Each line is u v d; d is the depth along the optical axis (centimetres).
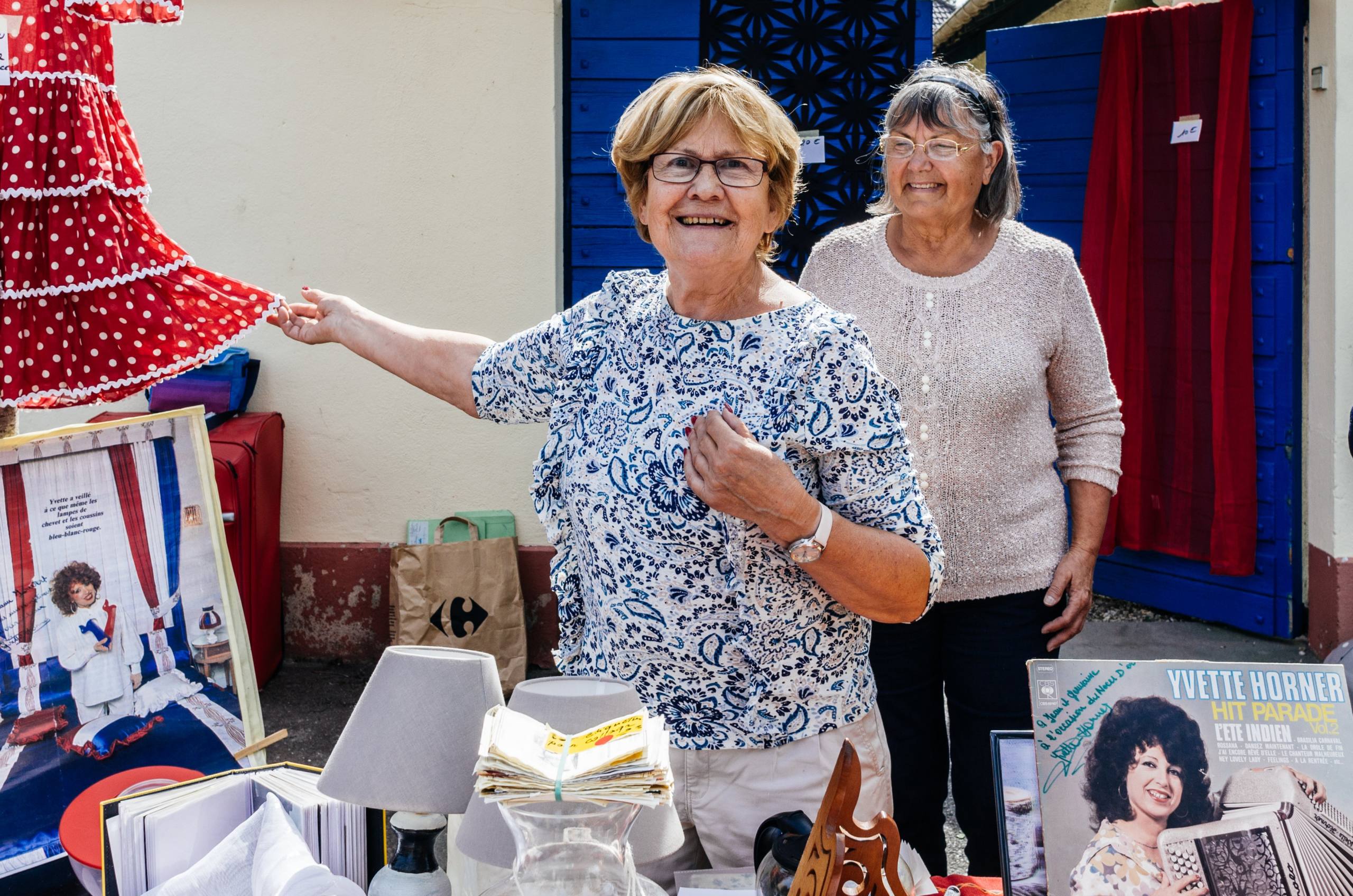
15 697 243
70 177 216
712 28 451
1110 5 676
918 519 177
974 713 260
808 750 183
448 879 162
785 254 458
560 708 148
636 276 196
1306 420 486
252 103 456
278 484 461
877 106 452
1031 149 539
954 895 175
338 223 462
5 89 212
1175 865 150
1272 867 149
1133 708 156
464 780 153
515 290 466
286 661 478
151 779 248
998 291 251
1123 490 524
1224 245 482
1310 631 487
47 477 248
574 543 192
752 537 172
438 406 470
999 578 253
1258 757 153
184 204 461
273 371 467
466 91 456
